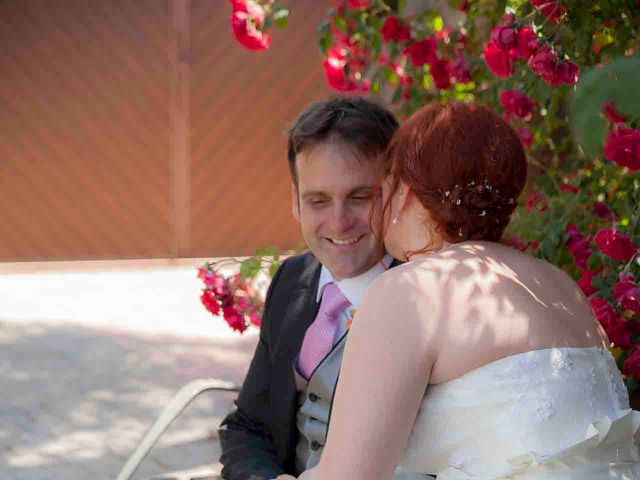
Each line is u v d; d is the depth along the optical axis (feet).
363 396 4.79
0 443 14.60
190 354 19.53
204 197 29.14
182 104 28.58
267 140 29.53
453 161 5.26
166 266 28.76
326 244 6.81
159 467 13.80
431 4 12.44
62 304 23.70
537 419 4.76
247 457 7.16
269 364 7.37
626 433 4.85
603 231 7.59
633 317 8.20
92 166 28.17
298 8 29.25
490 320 4.90
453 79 11.75
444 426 4.91
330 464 4.78
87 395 16.81
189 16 28.30
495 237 5.49
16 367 18.34
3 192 27.50
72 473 13.56
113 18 27.84
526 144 10.82
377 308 4.94
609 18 8.53
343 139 6.56
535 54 7.77
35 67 27.37
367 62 11.69
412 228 5.56
